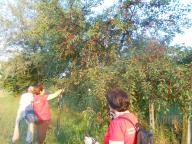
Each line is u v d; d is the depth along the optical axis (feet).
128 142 5.85
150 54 9.78
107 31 11.00
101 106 9.99
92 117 10.03
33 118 13.29
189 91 9.46
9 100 31.96
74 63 11.50
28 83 31.99
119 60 10.07
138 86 9.61
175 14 11.71
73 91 11.99
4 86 35.24
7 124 17.81
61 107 13.62
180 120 12.17
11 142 14.24
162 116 12.23
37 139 13.55
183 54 10.12
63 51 11.48
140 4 11.30
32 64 30.04
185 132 11.68
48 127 13.97
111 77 9.59
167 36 11.61
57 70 13.04
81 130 13.23
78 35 11.10
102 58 11.02
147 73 9.53
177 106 10.04
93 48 10.90
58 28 11.24
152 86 9.61
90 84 10.05
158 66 9.51
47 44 12.38
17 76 33.30
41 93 13.44
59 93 13.03
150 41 10.56
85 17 11.53
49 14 11.76
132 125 5.91
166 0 11.34
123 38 11.30
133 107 9.82
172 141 12.16
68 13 11.36
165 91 9.35
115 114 6.09
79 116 13.58
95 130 11.43
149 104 10.11
